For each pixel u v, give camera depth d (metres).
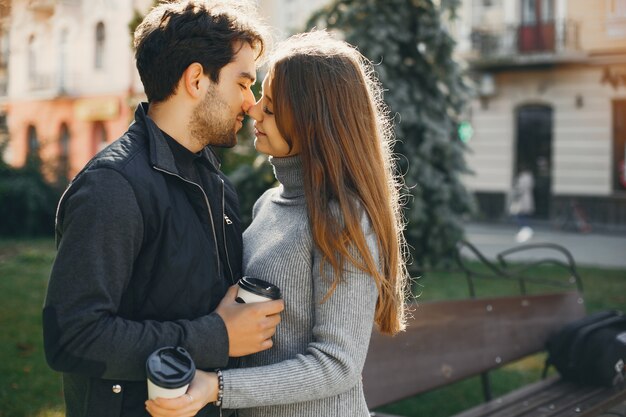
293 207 1.87
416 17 8.24
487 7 19.94
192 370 1.52
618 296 8.04
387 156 1.91
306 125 1.76
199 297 1.69
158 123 1.76
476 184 20.39
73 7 19.58
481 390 4.76
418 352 3.36
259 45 1.86
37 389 4.33
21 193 14.26
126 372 1.55
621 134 18.47
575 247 13.84
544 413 3.28
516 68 19.55
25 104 20.70
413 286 8.02
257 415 1.83
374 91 2.22
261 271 1.82
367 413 1.87
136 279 1.63
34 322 6.08
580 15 18.69
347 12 8.09
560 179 19.17
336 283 1.70
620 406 4.37
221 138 1.78
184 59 1.70
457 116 8.67
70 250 1.53
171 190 1.71
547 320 4.26
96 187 1.56
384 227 1.79
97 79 19.75
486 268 10.09
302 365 1.68
